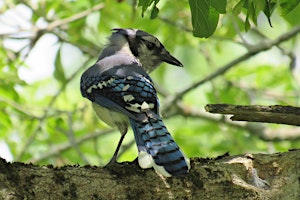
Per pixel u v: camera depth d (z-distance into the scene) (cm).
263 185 714
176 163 694
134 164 715
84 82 888
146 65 992
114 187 679
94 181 678
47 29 1298
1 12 1312
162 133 737
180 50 1744
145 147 721
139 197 684
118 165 705
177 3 1336
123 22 1343
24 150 1266
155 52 983
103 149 1492
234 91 1430
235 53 1769
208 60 1445
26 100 1432
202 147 1401
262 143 1441
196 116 1390
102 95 838
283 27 1678
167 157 704
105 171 688
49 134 1343
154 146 719
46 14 1366
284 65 1479
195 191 696
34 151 1395
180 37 1398
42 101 1436
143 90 809
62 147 1334
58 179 668
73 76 1358
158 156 705
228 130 1402
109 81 837
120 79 830
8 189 646
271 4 728
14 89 1251
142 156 709
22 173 660
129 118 778
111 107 816
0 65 1267
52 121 1311
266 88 1477
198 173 703
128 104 796
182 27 1323
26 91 1459
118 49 970
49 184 662
